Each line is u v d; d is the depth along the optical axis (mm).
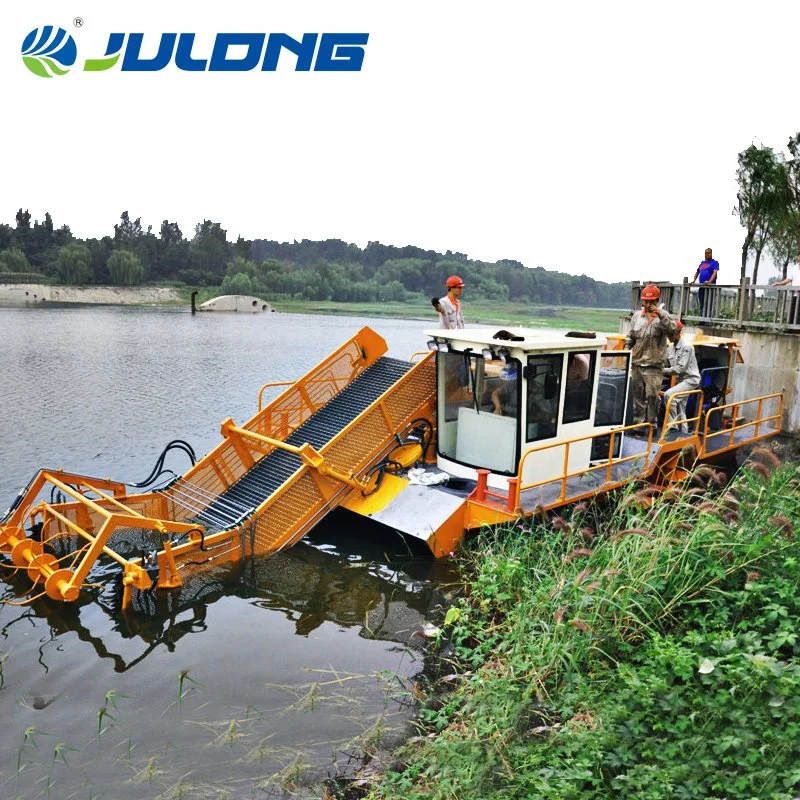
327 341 37656
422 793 4293
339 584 7758
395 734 5152
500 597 6684
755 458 11570
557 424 8820
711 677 4742
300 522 8602
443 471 9422
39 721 5281
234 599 7387
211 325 49125
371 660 6238
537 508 7781
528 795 4031
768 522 6598
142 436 14281
